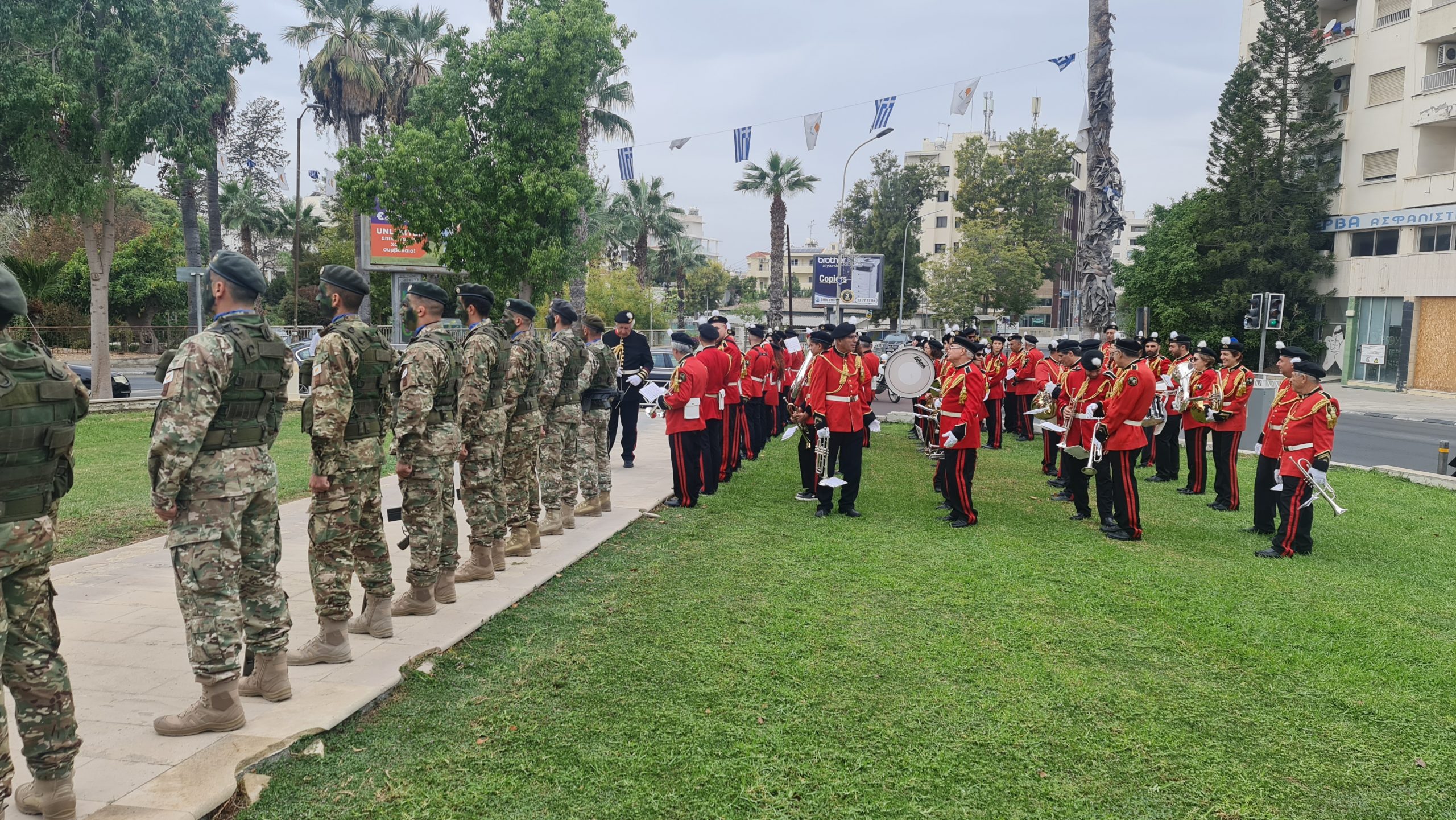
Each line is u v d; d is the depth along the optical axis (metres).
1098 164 17.78
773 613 5.79
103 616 5.41
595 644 5.18
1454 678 5.02
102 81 17.34
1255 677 4.97
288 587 6.10
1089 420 8.66
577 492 8.56
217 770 3.46
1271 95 34.84
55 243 35.12
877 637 5.41
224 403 3.73
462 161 19.20
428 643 4.98
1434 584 7.00
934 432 13.12
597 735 4.05
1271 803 3.67
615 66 21.34
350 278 4.63
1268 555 7.77
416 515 5.44
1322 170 34.50
